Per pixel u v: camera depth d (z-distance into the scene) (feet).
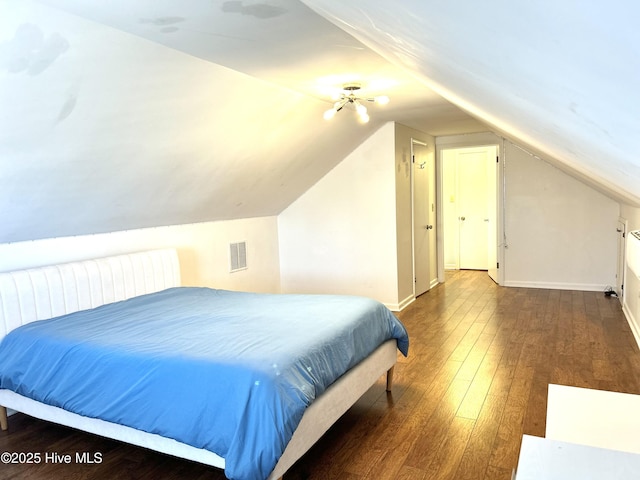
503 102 5.02
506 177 20.25
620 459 3.06
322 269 18.47
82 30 6.42
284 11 6.47
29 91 6.70
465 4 1.97
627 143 2.79
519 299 18.13
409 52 5.18
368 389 9.77
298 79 10.18
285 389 6.10
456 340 13.41
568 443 3.26
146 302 10.35
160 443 6.70
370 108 13.76
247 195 15.26
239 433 5.87
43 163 8.13
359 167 17.39
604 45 1.57
